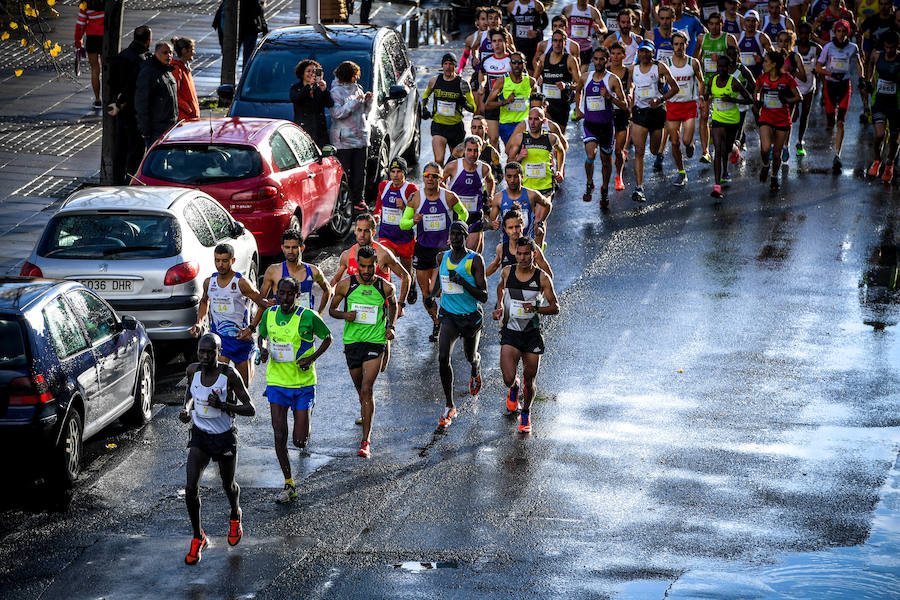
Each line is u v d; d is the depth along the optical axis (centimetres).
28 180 7288
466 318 4331
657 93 7375
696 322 5441
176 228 4841
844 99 8069
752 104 7419
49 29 10944
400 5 13475
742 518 3559
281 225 5925
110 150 6988
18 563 3291
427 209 5209
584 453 4062
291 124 6506
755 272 6156
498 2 13100
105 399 4062
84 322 4025
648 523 3522
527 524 3522
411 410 4506
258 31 9769
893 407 4475
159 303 4734
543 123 6494
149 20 11538
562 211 7331
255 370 4984
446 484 3825
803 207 7319
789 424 4312
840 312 5566
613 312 5581
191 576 3209
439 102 7306
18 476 3950
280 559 3312
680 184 7831
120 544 3422
